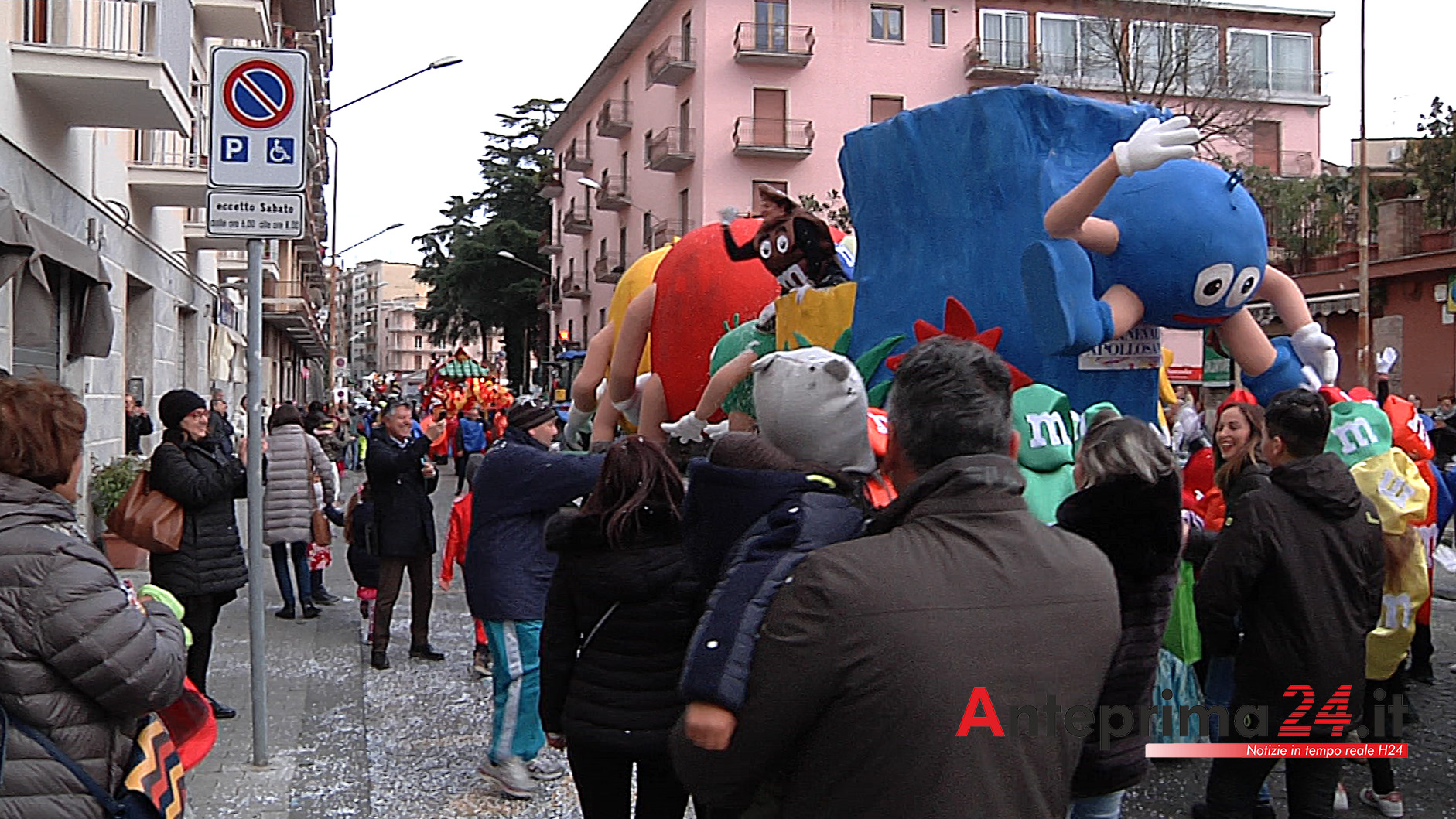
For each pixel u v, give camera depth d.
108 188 13.91
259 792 5.46
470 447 22.56
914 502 2.29
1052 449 5.17
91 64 10.52
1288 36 42.69
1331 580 4.10
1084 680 2.23
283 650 8.52
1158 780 5.91
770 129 39.22
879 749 2.08
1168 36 30.66
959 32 40.25
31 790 2.71
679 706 3.90
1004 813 2.10
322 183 45.53
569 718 3.99
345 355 132.25
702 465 2.93
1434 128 26.30
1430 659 8.27
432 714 6.90
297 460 9.67
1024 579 2.21
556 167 55.03
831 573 2.15
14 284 10.23
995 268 5.82
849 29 39.59
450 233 63.94
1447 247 25.70
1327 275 29.02
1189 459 6.75
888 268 6.35
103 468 12.16
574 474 5.40
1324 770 4.24
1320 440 4.21
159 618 3.03
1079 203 5.25
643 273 8.95
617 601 3.89
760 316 7.20
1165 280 5.66
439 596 11.04
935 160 6.14
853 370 3.38
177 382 19.59
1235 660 4.39
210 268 24.48
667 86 41.97
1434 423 13.71
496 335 65.38
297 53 5.63
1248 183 33.22
